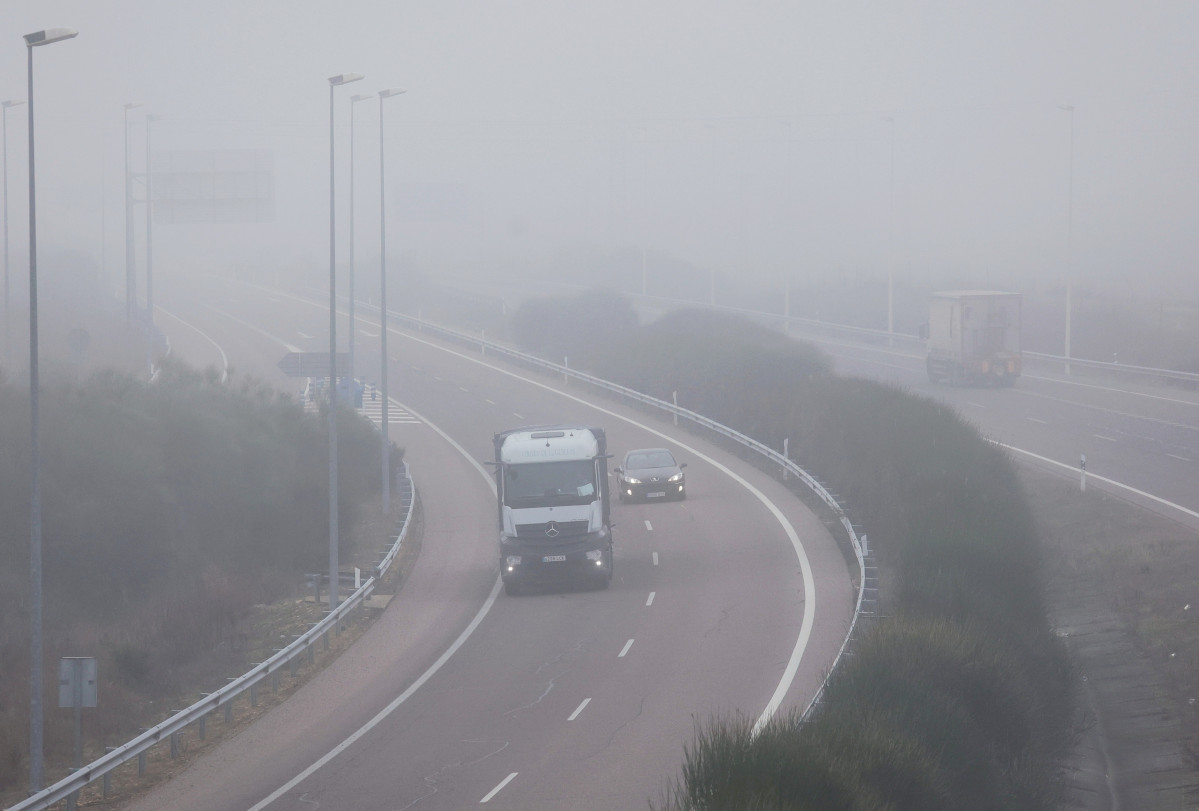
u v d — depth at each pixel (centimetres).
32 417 6253
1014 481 12175
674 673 7919
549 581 10612
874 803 4303
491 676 8181
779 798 4147
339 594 11056
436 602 10688
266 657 9019
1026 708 6088
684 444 17825
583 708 7238
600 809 5384
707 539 12406
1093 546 10775
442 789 5856
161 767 6625
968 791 5059
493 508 14875
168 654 8981
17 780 6506
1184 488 12331
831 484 13812
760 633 8812
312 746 6825
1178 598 9025
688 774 4481
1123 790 6475
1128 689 7875
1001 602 7762
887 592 9262
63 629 9562
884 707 5288
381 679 8319
